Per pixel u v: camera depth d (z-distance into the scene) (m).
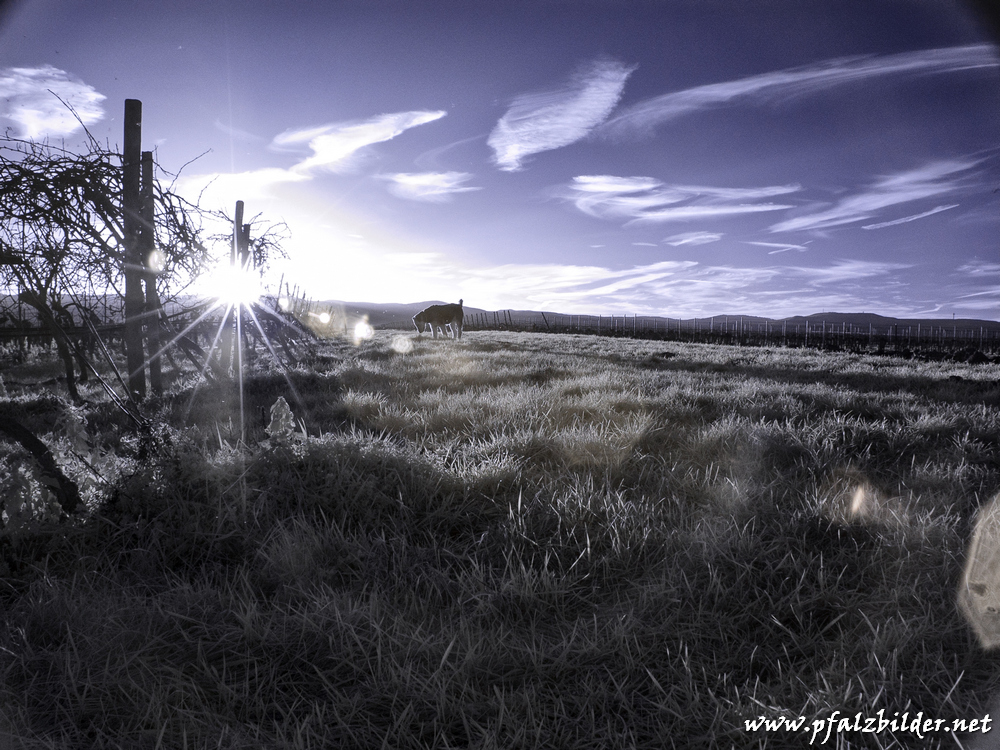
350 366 11.14
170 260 4.03
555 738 1.90
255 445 4.70
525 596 2.66
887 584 2.71
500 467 4.09
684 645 2.30
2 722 1.92
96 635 2.36
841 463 4.57
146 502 3.45
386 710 2.06
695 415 6.32
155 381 8.41
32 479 3.32
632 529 3.26
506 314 64.56
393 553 3.06
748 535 3.13
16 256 3.29
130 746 1.86
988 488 3.99
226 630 2.42
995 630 2.31
